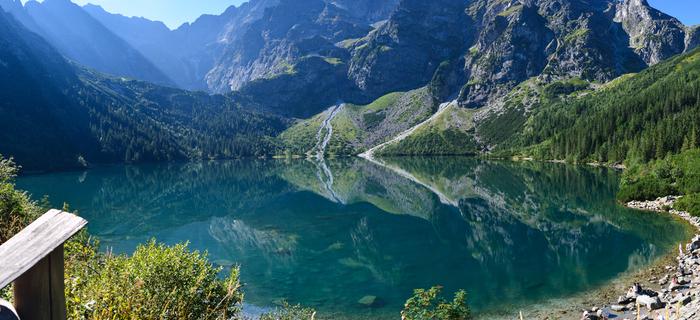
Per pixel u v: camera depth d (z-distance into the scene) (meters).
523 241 45.53
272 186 107.00
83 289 8.14
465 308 20.28
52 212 3.20
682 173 59.91
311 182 115.25
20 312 3.02
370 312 27.36
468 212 64.94
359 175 133.75
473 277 34.00
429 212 67.00
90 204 75.75
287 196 88.69
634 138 119.69
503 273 34.59
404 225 57.78
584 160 134.50
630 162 108.50
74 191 94.06
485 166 149.38
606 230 46.75
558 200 69.19
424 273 35.81
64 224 3.13
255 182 116.88
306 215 67.06
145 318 8.01
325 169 163.25
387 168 160.12
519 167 136.62
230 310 10.92
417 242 47.62
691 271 28.50
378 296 30.42
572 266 35.03
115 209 71.06
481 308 26.91
